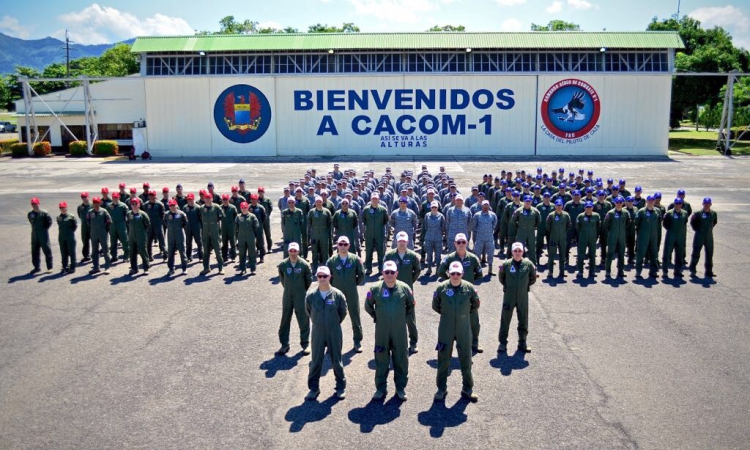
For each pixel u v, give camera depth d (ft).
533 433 24.70
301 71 160.04
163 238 55.16
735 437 24.27
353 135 160.35
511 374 30.27
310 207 55.01
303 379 30.01
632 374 30.09
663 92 154.92
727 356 32.17
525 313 32.86
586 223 47.93
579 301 42.11
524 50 156.76
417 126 159.12
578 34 157.79
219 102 160.76
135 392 28.66
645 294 43.70
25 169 136.98
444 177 71.72
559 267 49.85
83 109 185.16
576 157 154.30
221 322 38.32
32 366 31.76
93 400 27.91
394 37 159.43
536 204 58.13
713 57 187.42
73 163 149.59
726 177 114.83
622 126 156.87
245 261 50.16
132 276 49.93
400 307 27.27
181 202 58.29
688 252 57.82
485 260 53.01
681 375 29.89
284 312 33.04
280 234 67.26
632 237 51.55
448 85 156.97
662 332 35.88
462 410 26.71
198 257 56.70
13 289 46.19
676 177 115.03
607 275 48.85
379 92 158.10
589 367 30.99
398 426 25.36
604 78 154.92
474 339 33.24
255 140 161.89
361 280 33.88
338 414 26.45
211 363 31.94
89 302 42.73
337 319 27.89
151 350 33.73
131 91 182.50
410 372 30.71
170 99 161.27
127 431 25.16
